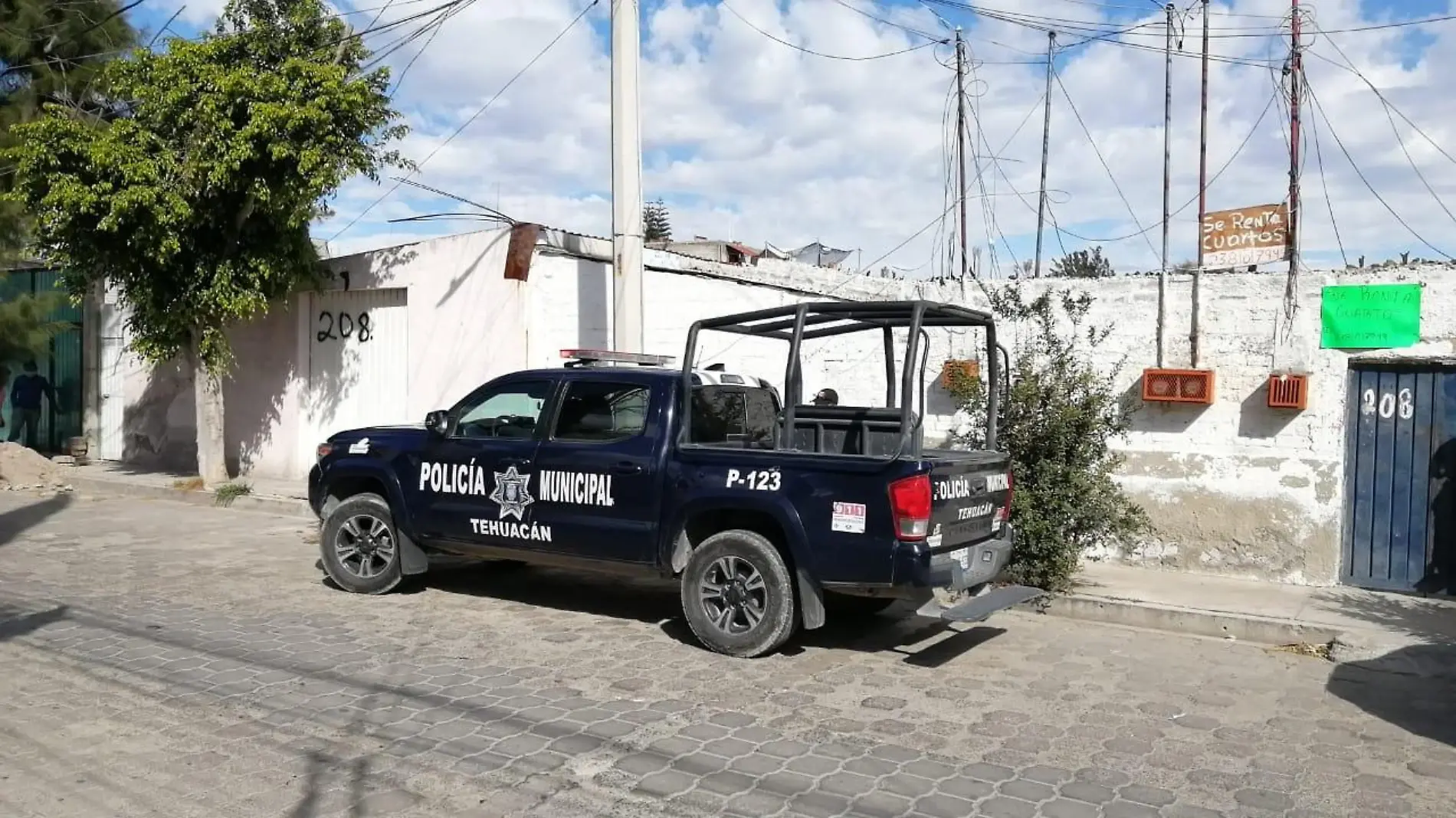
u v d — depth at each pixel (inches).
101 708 234.1
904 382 274.8
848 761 209.2
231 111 508.1
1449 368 356.5
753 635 282.2
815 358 477.4
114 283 588.4
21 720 225.5
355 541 358.9
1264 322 379.6
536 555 323.0
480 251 539.5
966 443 382.3
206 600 344.8
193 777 195.3
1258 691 264.5
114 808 181.5
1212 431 389.4
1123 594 354.3
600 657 283.6
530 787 192.9
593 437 314.5
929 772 203.8
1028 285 424.8
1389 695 261.0
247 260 561.9
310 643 291.7
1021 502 345.1
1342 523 372.5
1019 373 363.9
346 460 360.8
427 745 213.5
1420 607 341.1
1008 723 234.8
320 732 220.4
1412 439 362.6
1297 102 387.9
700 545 299.1
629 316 433.7
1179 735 229.0
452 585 375.9
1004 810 185.9
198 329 585.3
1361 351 363.9
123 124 525.0
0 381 815.1
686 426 300.7
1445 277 350.6
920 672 276.1
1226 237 395.5
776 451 284.5
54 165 513.7
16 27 698.8
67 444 792.3
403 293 590.2
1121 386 404.5
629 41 433.1
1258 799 193.2
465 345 547.2
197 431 629.0
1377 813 187.5
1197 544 392.2
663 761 206.7
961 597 297.3
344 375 621.0
